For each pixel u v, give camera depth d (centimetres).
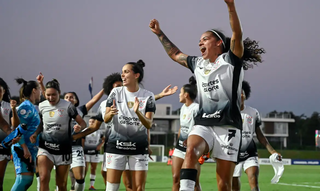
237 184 729
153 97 605
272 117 6738
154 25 525
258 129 742
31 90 643
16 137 570
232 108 446
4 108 627
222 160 446
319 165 3403
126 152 581
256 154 731
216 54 464
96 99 795
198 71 466
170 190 1037
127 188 682
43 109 636
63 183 648
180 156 682
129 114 586
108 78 741
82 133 655
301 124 6731
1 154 605
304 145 5253
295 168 2614
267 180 1442
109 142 589
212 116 450
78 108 783
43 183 613
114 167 581
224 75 445
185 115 707
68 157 642
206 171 1917
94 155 1070
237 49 437
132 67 595
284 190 1105
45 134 630
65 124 638
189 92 721
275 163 691
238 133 448
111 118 562
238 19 421
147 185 1173
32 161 627
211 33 464
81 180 775
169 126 6706
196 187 639
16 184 605
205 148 439
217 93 448
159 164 2642
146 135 596
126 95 597
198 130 446
